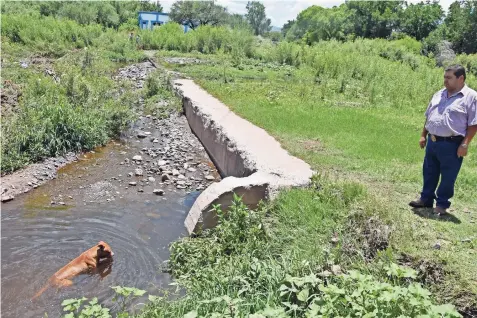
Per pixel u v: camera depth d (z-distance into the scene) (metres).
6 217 7.36
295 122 11.19
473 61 31.80
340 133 10.47
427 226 5.73
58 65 18.69
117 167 10.02
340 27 55.56
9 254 6.21
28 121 10.45
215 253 6.02
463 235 5.51
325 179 7.19
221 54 29.98
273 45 35.25
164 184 9.14
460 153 5.66
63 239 6.71
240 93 15.30
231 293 4.89
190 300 4.88
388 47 34.16
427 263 4.79
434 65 31.89
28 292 5.41
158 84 16.97
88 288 5.54
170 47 34.47
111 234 6.91
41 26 31.03
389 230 5.42
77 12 46.72
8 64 18.42
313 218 6.19
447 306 3.39
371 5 55.50
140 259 6.25
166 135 12.82
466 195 6.91
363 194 6.43
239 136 9.66
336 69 22.55
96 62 21.00
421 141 6.35
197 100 13.93
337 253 5.13
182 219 7.50
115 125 12.52
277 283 4.82
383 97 16.47
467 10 44.53
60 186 8.79
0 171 9.03
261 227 6.14
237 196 6.54
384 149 9.26
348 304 3.70
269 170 7.59
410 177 7.66
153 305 4.94
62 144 10.51
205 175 9.80
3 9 51.09
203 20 60.78
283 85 18.23
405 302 3.58
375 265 4.93
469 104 5.52
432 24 54.38
